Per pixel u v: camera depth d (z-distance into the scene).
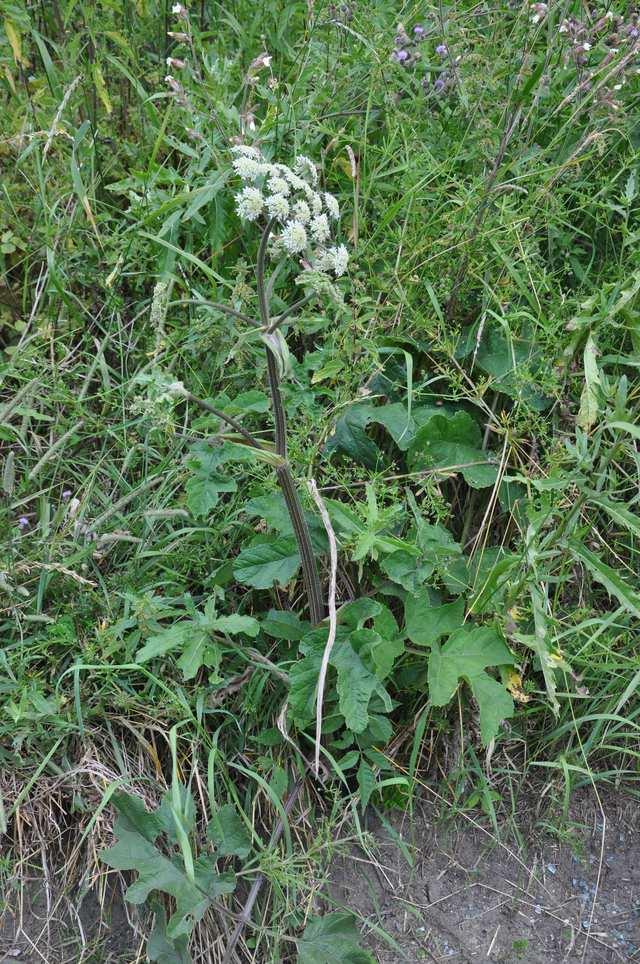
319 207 1.67
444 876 1.92
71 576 1.90
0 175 2.25
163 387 1.71
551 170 2.08
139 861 1.73
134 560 1.98
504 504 2.02
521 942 1.87
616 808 1.97
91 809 1.85
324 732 1.88
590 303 2.00
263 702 1.94
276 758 1.91
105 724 1.91
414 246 2.08
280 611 1.91
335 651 1.82
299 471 1.93
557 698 1.97
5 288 2.23
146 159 2.29
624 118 2.12
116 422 2.11
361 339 1.91
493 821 1.90
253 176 1.66
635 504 2.06
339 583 1.99
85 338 2.15
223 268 2.19
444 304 2.09
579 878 1.93
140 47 2.40
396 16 2.26
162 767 1.91
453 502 2.08
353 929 1.78
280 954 1.82
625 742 1.97
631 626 2.00
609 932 1.88
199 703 1.87
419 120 2.21
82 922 1.83
